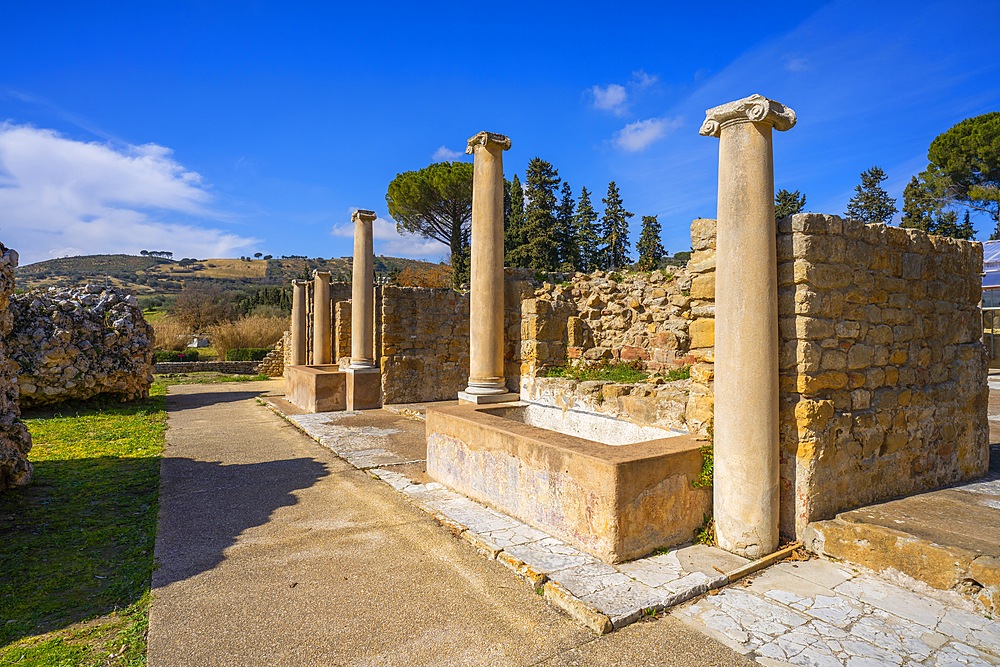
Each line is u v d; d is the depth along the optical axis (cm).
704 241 479
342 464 743
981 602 340
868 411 464
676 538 437
